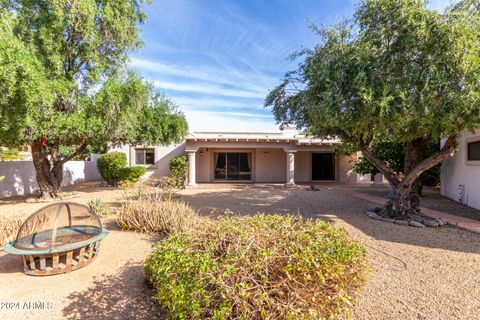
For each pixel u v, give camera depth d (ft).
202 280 8.09
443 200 36.42
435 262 15.56
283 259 8.61
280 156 65.72
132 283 13.04
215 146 56.34
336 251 9.59
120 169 53.67
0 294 12.14
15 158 55.31
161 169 62.85
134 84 34.71
